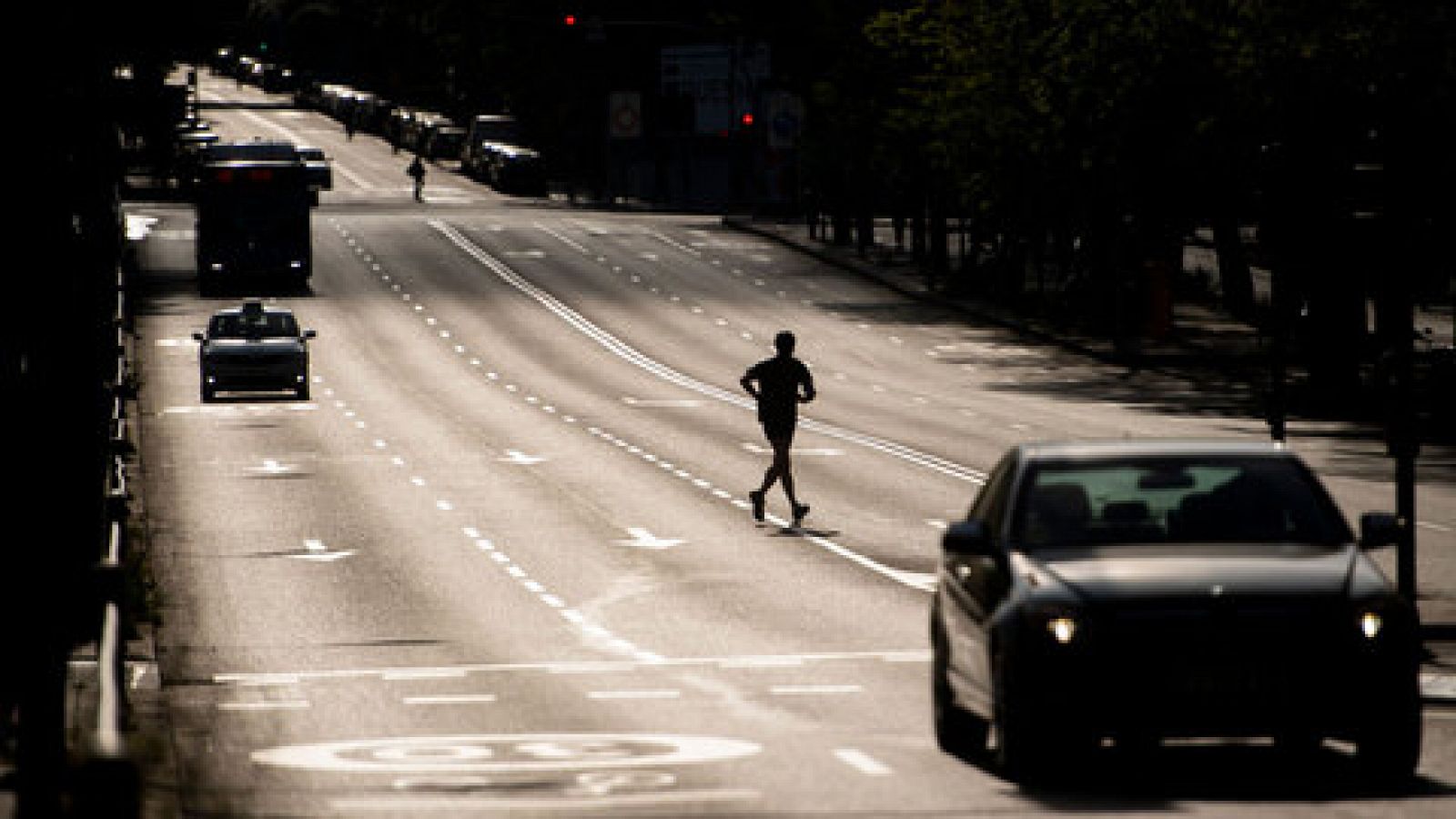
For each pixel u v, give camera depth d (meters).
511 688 56.00
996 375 172.50
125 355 164.88
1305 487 42.75
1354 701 38.50
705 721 50.56
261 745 47.97
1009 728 39.41
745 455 120.38
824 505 99.12
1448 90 126.19
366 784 42.62
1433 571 75.75
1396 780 39.62
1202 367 177.75
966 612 43.03
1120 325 181.25
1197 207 191.38
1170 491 43.47
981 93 192.88
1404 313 56.91
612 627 67.00
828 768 43.62
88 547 65.06
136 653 62.16
